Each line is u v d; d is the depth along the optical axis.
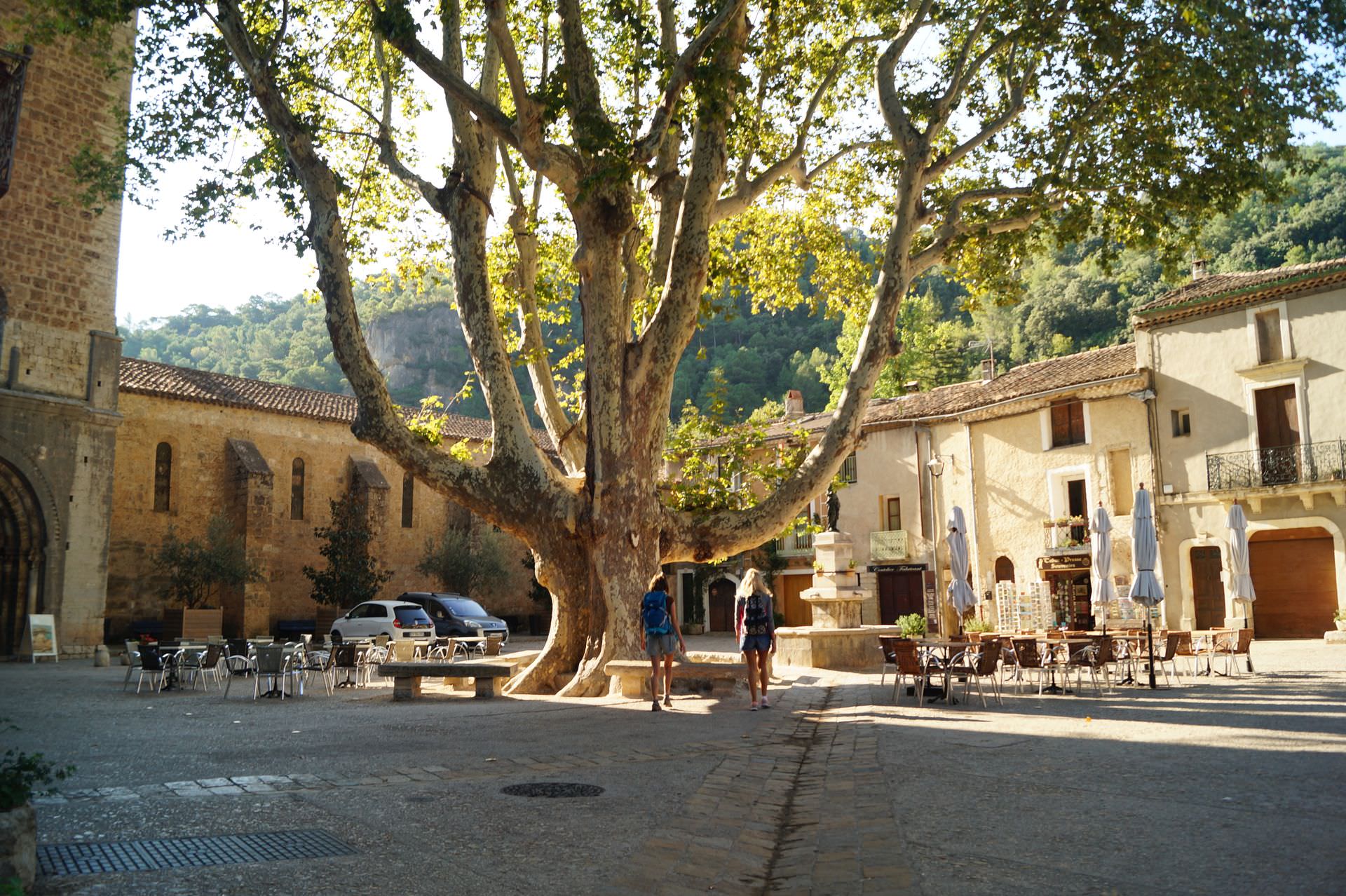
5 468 25.75
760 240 22.20
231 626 35.88
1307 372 27.38
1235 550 19.33
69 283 27.23
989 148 19.17
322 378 130.38
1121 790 6.46
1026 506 33.19
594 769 7.73
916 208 16.27
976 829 5.52
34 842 4.32
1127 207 16.95
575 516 14.72
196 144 16.97
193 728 10.68
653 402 14.81
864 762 8.08
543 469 15.09
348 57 18.53
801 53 17.44
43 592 26.06
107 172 20.83
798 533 21.30
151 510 35.81
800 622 41.16
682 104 14.16
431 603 30.80
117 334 28.27
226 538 35.06
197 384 38.44
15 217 26.16
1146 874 4.48
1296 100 15.44
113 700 14.63
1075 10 15.21
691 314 14.92
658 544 14.83
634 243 17.25
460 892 4.34
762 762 8.25
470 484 15.02
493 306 15.90
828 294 22.44
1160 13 15.30
